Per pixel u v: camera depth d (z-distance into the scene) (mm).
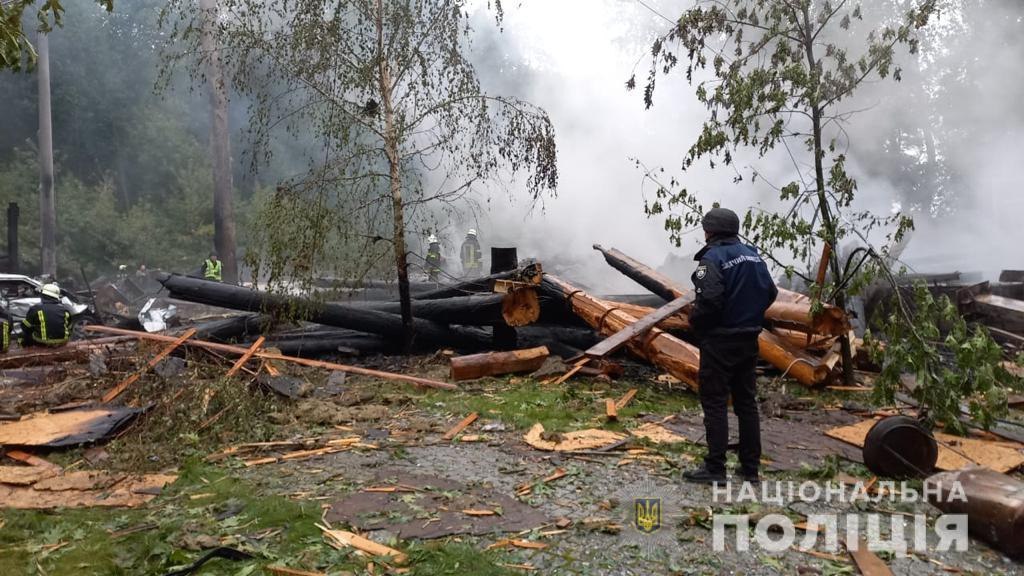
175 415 5594
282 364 7934
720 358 4336
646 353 7582
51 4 5195
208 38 9883
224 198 19391
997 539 3492
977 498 3596
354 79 8516
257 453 5113
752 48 7551
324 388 7086
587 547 3463
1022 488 3602
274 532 3629
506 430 5680
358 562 3287
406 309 9062
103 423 5461
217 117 19234
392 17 8664
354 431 5688
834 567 3287
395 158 8797
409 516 3834
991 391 4973
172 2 8977
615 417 5883
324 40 8367
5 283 14094
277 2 8570
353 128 8820
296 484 4391
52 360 8375
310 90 8734
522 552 3400
